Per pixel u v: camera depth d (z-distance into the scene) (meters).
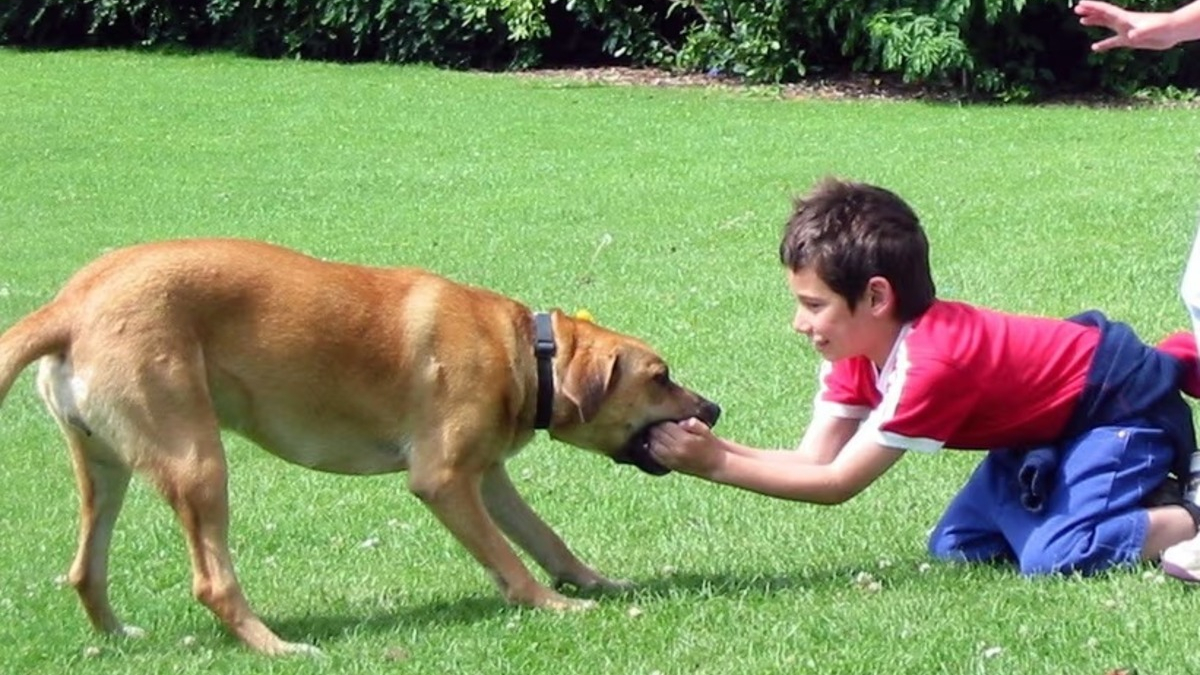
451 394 5.05
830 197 5.14
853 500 6.07
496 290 10.19
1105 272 9.82
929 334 5.02
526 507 5.42
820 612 4.76
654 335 8.88
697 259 10.90
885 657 4.34
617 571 5.54
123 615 5.27
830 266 5.02
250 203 13.77
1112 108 18.25
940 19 18.86
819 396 5.54
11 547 6.07
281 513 6.32
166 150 16.30
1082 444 5.08
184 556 5.90
